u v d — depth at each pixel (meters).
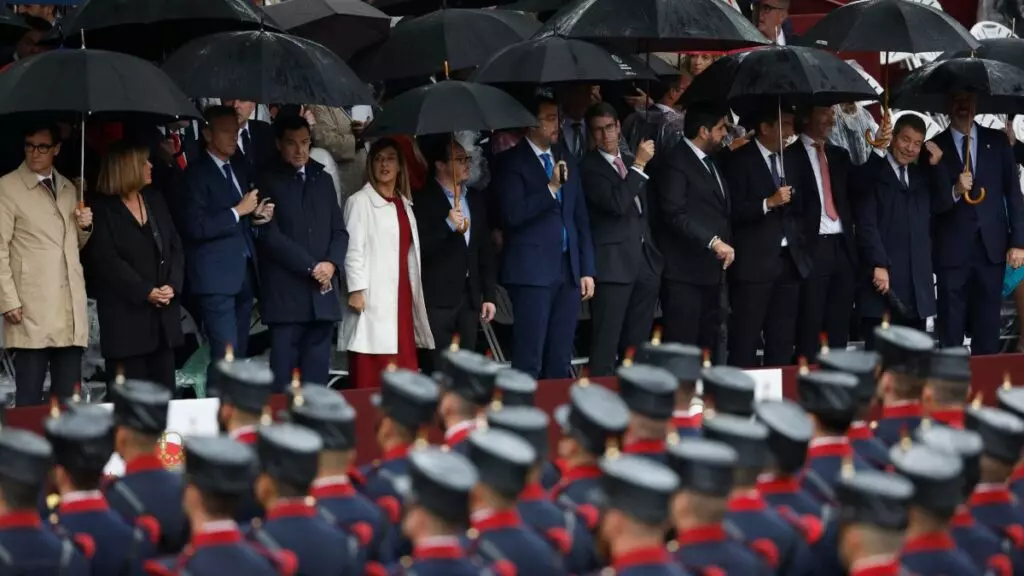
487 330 67.62
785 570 37.41
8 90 53.69
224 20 61.97
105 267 56.81
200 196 58.56
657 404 40.50
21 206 55.75
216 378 42.16
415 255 61.75
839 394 41.72
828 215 67.62
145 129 60.72
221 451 34.31
